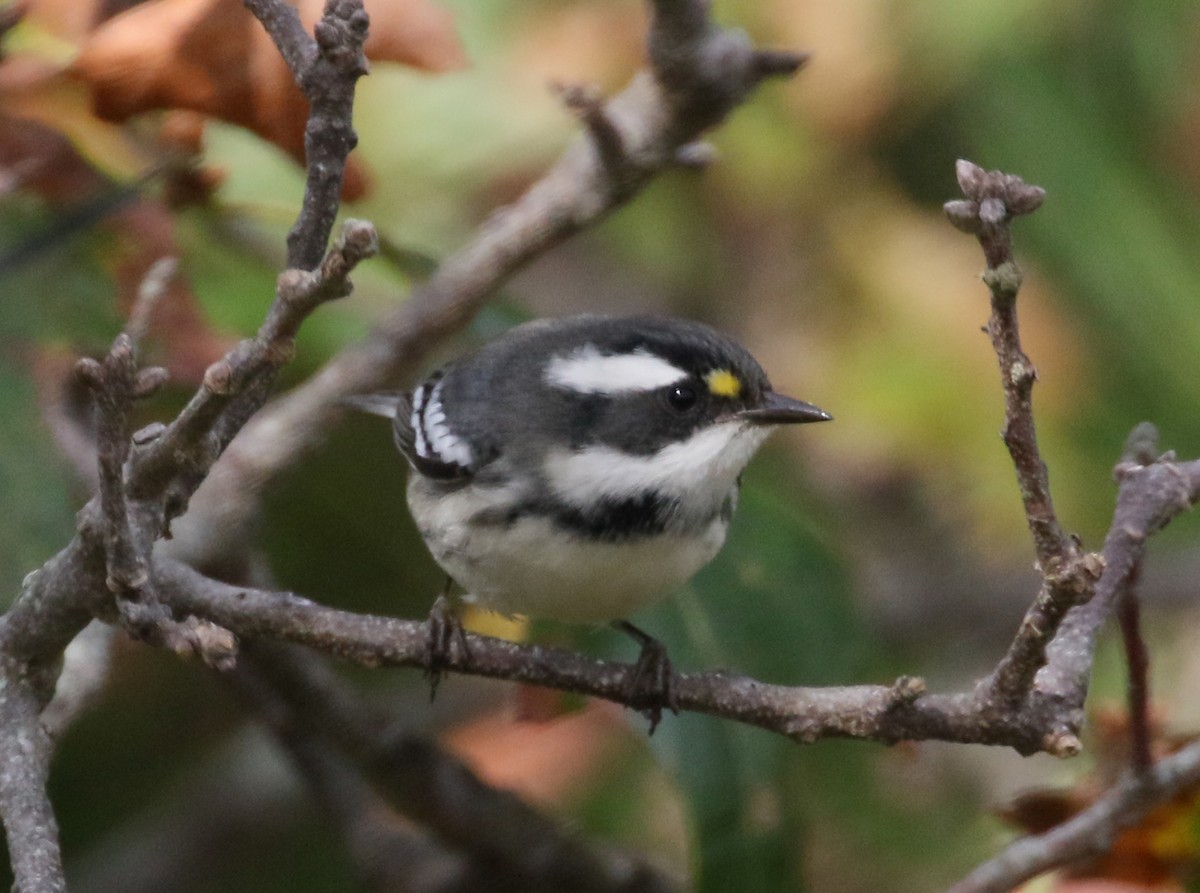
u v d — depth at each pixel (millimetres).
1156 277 12961
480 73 12531
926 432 12891
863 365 13047
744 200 13250
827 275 13266
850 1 12438
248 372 6012
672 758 9359
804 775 10117
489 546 8930
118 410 5883
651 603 9117
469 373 9523
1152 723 8188
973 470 12883
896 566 14523
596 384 9031
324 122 6227
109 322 9406
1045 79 13305
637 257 13578
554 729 12219
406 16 8422
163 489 6598
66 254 9469
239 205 9703
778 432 13125
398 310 9609
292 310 5828
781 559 10156
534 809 11352
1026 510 5922
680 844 12195
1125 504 7281
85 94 8766
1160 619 13406
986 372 12898
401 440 9750
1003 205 5441
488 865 11281
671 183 13320
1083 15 13297
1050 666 6754
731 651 9891
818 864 11742
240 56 8414
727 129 13023
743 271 13461
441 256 12141
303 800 13125
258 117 8500
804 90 12758
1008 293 5543
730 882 9305
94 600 6816
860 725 6883
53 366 9391
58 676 7227
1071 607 6094
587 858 11422
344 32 6113
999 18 12484
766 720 7074
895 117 13125
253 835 13078
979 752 12445
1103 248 13023
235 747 13508
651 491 8867
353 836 11602
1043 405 12664
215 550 9617
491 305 10992
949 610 14406
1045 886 8172
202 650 5996
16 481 9070
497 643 7734
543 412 9039
